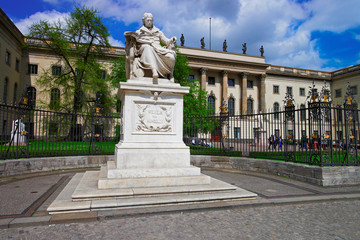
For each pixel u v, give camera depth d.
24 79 39.62
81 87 32.19
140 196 5.26
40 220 4.24
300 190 7.24
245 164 11.54
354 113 9.53
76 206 4.64
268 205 5.62
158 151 6.20
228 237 3.88
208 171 11.09
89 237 3.77
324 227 4.40
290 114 10.31
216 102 52.78
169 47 6.92
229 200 5.61
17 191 6.62
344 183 8.25
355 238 3.94
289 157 10.33
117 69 26.28
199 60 51.22
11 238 3.70
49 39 31.20
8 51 34.84
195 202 5.31
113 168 5.96
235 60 52.38
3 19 31.97
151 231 4.03
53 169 10.55
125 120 6.21
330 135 8.83
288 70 59.31
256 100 56.31
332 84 59.69
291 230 4.22
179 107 6.68
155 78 6.42
